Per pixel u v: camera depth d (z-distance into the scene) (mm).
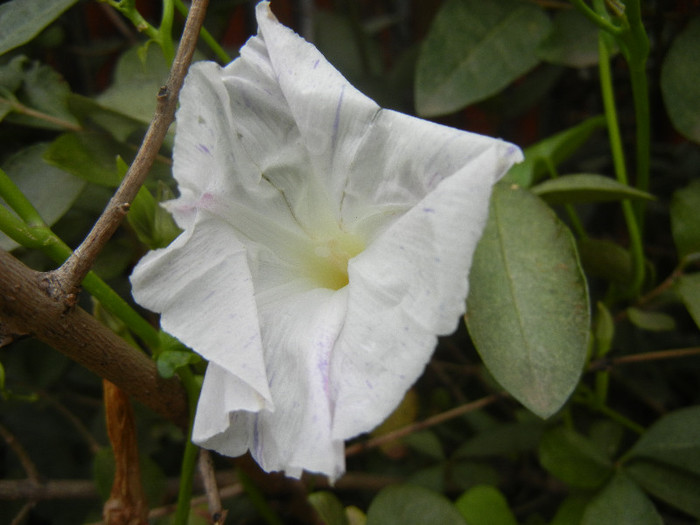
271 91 112
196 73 111
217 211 112
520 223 127
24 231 106
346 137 107
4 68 156
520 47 174
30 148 150
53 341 103
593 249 165
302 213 121
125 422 123
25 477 206
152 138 101
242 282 106
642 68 146
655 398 197
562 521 155
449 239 87
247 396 98
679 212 162
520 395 112
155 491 157
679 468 151
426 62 174
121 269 159
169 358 113
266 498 155
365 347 95
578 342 115
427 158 96
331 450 91
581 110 232
